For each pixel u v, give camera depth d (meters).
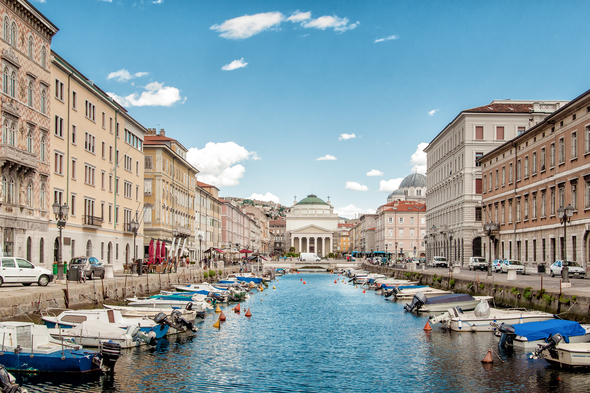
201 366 25.28
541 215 61.72
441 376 23.77
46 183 48.16
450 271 58.41
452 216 98.38
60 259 42.19
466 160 89.50
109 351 23.06
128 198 71.19
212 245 125.44
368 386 22.41
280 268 152.12
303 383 22.88
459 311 35.88
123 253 68.75
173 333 33.16
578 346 24.58
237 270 102.69
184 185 95.25
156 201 78.69
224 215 143.25
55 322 27.89
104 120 62.59
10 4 42.22
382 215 173.50
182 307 38.78
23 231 43.62
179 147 92.81
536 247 62.88
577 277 49.97
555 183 57.66
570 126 54.19
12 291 31.05
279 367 25.55
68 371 21.98
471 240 88.94
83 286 36.47
